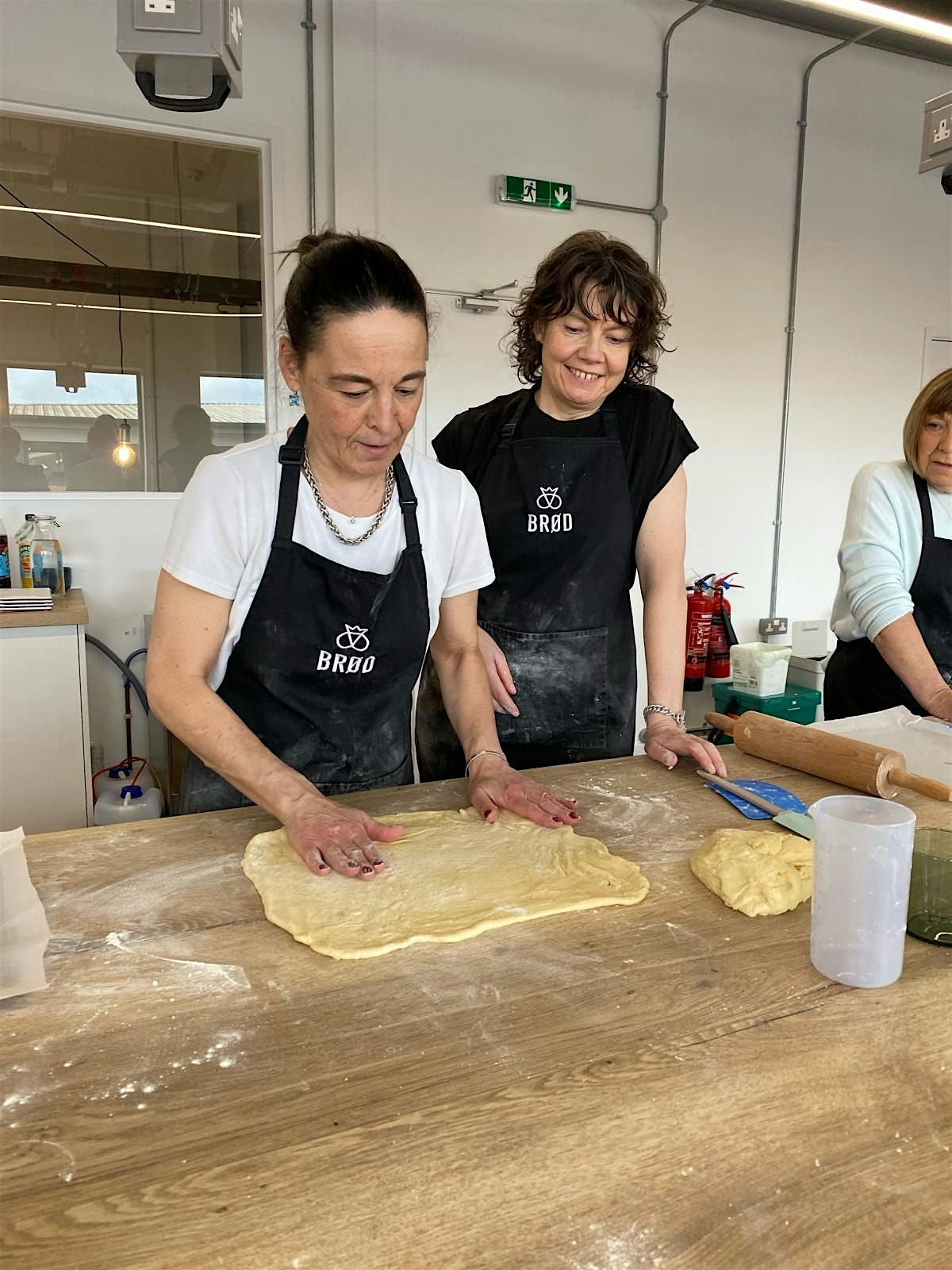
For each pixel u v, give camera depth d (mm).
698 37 3676
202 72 1377
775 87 3871
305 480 1256
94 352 3012
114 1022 799
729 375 3998
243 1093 708
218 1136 660
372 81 3137
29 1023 796
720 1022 808
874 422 4418
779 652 3523
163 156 2971
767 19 3789
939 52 4109
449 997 843
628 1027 798
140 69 1388
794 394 4180
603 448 1737
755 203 3914
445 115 3273
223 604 1230
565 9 3406
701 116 3744
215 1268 549
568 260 1497
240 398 3193
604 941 952
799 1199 609
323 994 847
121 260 2992
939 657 2098
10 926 954
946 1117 693
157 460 3139
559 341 1560
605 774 1486
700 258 3844
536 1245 568
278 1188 610
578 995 847
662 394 1809
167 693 1187
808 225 4059
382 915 986
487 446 1840
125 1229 577
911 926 981
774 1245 573
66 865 1109
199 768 1453
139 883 1067
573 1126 672
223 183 3055
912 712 2070
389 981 869
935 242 4398
